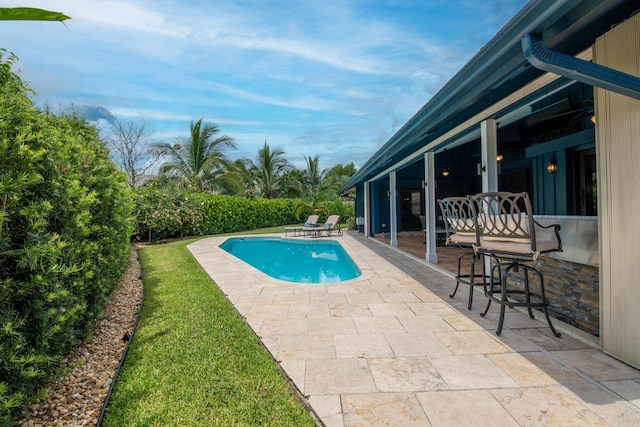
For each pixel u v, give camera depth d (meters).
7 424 1.89
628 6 2.42
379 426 2.04
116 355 3.19
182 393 2.42
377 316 3.96
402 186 14.73
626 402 2.20
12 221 2.10
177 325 3.76
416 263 7.48
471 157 12.84
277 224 22.16
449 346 3.10
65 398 2.46
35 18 1.38
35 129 2.37
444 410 2.17
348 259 8.87
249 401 2.32
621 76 2.26
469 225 3.87
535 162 7.53
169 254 9.77
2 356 1.95
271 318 3.96
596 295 3.18
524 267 3.46
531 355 2.87
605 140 2.76
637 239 2.54
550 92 4.55
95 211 3.87
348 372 2.67
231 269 7.32
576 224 3.30
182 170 18.64
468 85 3.31
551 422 2.03
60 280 2.59
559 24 2.21
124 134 17.73
